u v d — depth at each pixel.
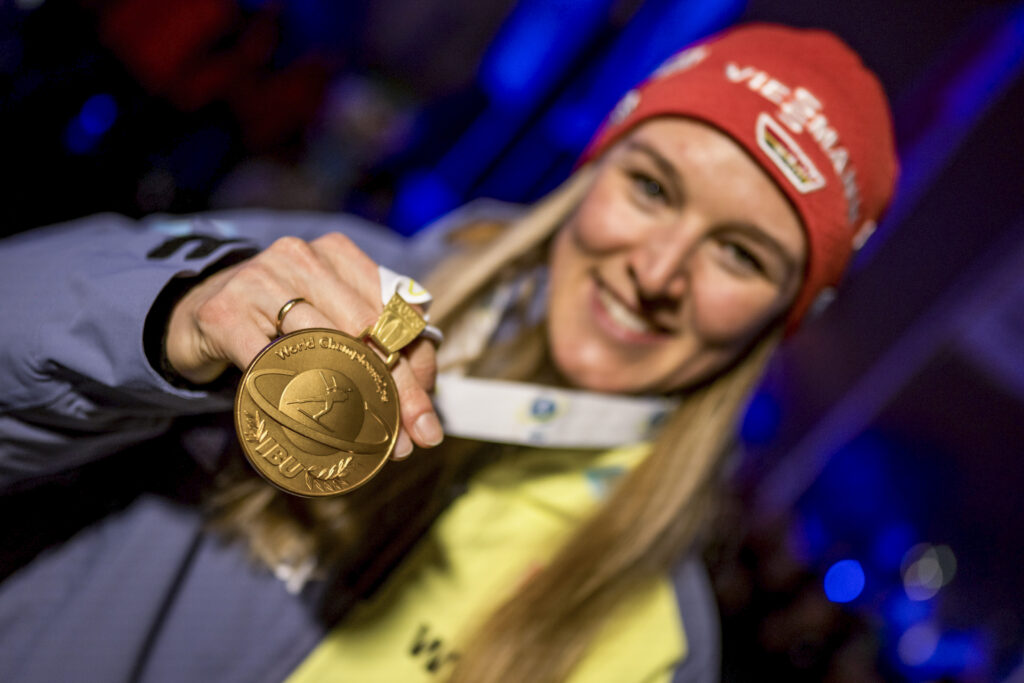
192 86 4.05
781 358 5.38
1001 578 4.39
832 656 4.04
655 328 1.09
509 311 1.21
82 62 3.53
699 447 1.17
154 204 3.98
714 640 1.18
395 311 0.65
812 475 5.29
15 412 0.71
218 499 0.92
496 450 1.12
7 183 3.26
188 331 0.65
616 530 1.08
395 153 7.07
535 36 6.75
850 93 1.08
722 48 1.09
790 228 1.00
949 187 4.41
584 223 1.08
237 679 0.93
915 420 4.86
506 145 7.21
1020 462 4.41
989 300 4.46
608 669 1.04
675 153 0.99
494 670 0.96
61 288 0.69
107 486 0.94
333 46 6.30
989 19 3.88
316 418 0.62
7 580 0.89
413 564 1.02
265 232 1.15
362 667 0.96
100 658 0.86
